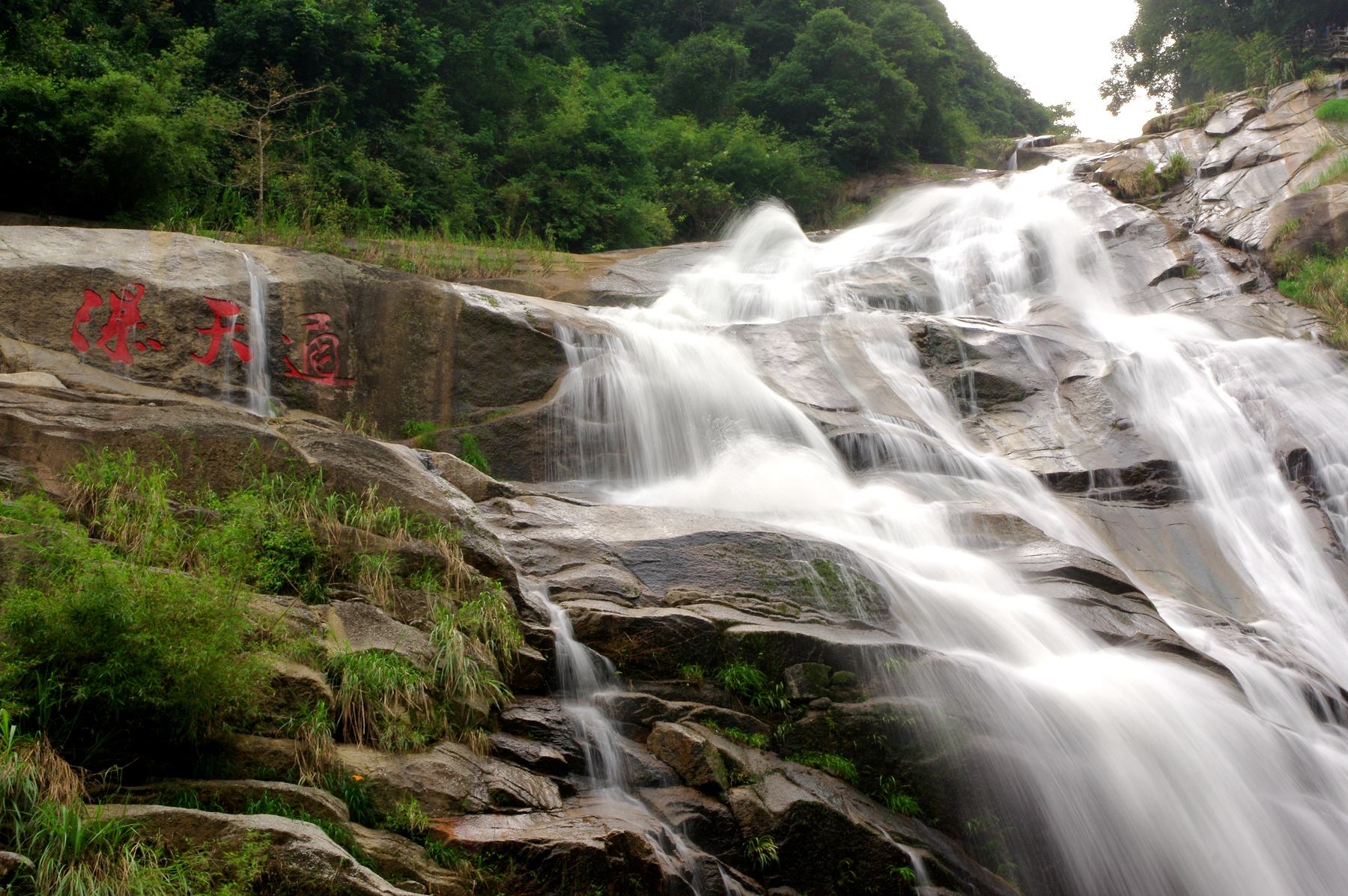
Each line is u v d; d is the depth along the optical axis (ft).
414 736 21.45
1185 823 28.25
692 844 22.76
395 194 74.38
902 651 28.81
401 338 42.14
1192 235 73.26
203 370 37.83
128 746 18.48
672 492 41.55
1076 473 46.88
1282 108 85.05
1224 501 47.44
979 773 27.25
